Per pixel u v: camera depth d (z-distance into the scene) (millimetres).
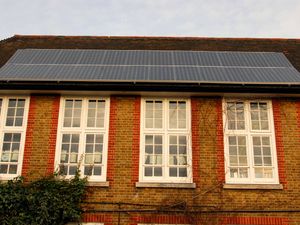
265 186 9617
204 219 9406
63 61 11867
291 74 10781
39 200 9188
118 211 9461
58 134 10234
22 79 10008
